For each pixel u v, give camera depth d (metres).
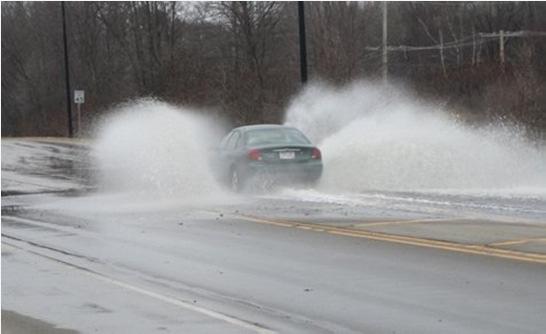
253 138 29.61
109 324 12.02
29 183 36.06
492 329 11.28
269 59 78.19
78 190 32.72
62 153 57.53
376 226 20.86
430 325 11.58
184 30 94.94
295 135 30.17
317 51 57.62
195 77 60.62
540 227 19.97
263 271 15.76
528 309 12.30
